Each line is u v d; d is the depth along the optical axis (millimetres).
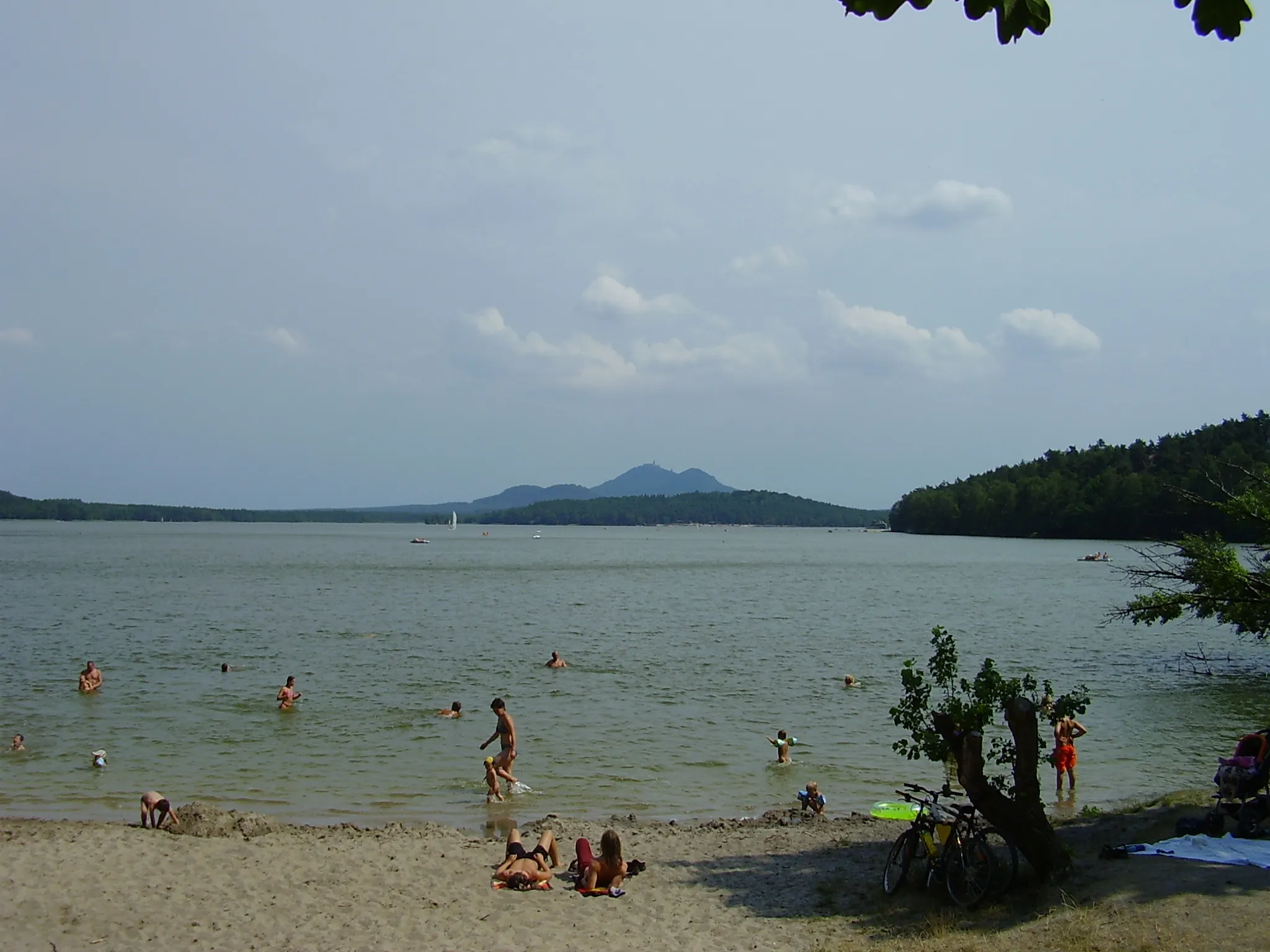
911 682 14062
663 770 24234
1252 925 10117
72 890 14461
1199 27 4383
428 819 20047
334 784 22703
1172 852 12930
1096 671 40938
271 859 16203
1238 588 22906
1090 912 11250
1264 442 172625
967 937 11508
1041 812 12719
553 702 33281
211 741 26859
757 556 166250
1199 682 37938
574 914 13742
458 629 55188
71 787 22203
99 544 191000
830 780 23531
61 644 47031
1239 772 14094
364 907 13992
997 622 61406
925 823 13680
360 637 51094
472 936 12883
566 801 21594
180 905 13961
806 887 14805
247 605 68688
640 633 54125
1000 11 4492
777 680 38250
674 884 15102
